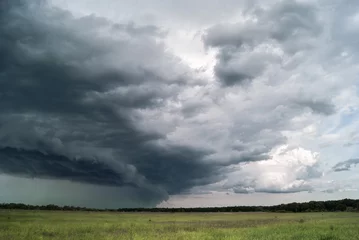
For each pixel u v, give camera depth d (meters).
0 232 34.03
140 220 69.19
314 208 171.38
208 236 32.31
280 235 32.75
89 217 77.44
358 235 32.81
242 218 86.19
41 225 42.53
